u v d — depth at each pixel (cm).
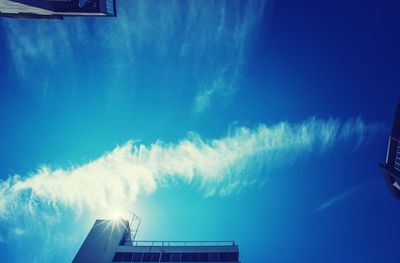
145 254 2764
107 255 2730
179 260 2695
